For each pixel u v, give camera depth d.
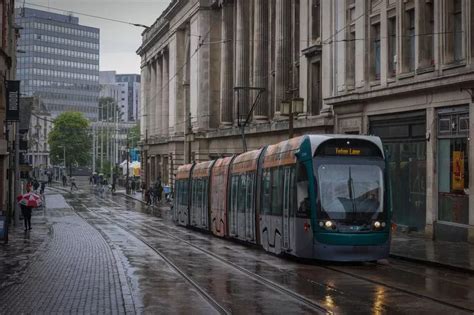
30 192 35.88
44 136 162.75
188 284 15.96
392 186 33.03
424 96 29.61
